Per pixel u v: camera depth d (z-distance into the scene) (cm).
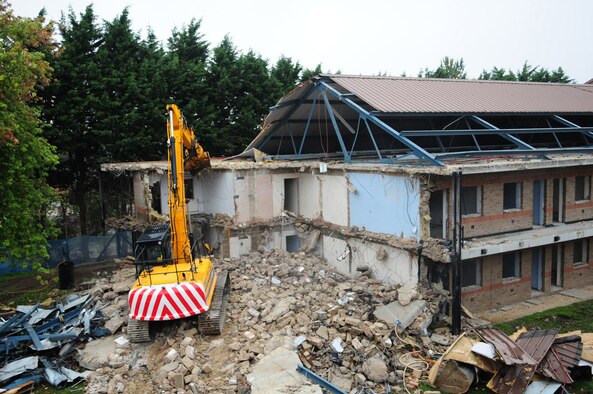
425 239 1652
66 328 1459
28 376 1220
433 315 1531
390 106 1972
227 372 1134
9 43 1739
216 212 2358
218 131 3189
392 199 1788
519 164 1711
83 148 2781
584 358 1241
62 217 3419
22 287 2314
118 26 2847
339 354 1248
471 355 1190
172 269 1326
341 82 2177
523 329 1443
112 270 2503
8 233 1766
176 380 1091
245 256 2114
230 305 1515
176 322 1359
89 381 1155
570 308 1878
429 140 2659
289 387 1052
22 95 1722
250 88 3416
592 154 2180
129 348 1286
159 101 2897
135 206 2478
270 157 2605
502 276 1950
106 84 2708
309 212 2364
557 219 2172
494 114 2184
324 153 2705
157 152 2994
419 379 1212
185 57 3350
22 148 1697
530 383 1141
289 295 1579
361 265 1981
